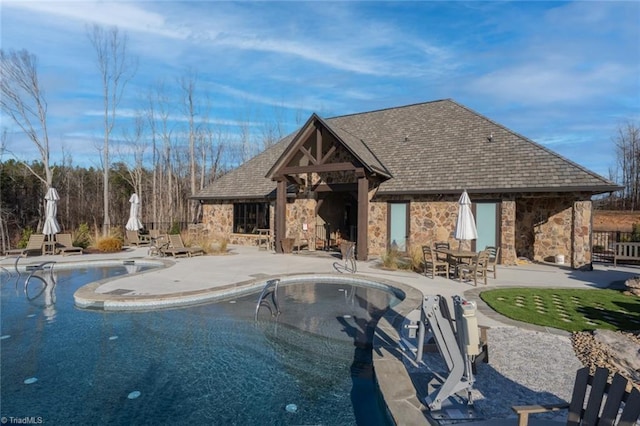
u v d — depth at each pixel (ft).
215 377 19.79
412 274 45.29
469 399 14.82
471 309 14.53
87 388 18.49
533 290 36.45
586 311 28.89
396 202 61.41
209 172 156.04
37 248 61.11
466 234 43.70
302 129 59.41
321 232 73.87
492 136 59.88
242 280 40.42
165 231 90.22
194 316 30.07
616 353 20.07
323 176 71.00
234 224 83.30
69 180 138.10
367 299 35.78
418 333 20.04
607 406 10.04
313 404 17.12
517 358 19.98
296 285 42.01
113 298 32.07
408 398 15.38
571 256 51.24
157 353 22.85
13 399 17.46
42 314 30.42
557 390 16.40
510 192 51.26
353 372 20.42
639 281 34.83
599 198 139.95
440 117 70.54
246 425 15.43
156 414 16.25
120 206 151.94
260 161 88.84
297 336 25.76
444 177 57.47
